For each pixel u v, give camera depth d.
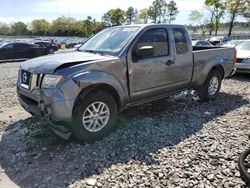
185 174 3.34
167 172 3.38
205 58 6.09
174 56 5.27
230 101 6.64
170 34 5.21
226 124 4.99
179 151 3.91
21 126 4.84
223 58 6.61
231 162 3.61
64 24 73.19
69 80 3.77
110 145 4.08
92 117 4.12
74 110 3.92
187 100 6.61
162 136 4.41
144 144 4.12
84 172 3.39
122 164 3.57
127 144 4.11
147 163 3.59
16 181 3.26
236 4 39.62
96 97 4.09
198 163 3.59
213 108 6.00
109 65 4.21
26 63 4.43
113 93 4.41
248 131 4.66
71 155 3.80
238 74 10.73
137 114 5.45
